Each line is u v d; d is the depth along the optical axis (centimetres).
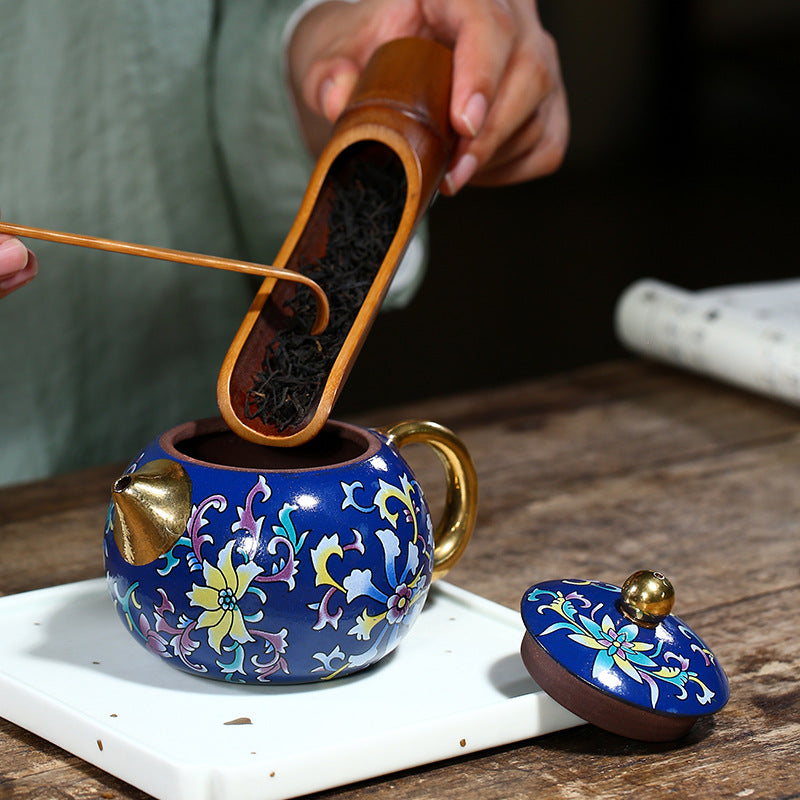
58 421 136
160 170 137
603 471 103
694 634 61
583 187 337
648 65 340
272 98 129
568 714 59
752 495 98
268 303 67
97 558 83
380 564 59
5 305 131
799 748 60
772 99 350
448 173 91
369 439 63
